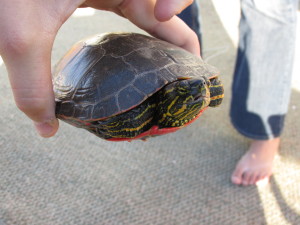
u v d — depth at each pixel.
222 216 0.35
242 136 0.46
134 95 0.21
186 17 0.42
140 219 0.34
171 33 0.28
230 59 0.62
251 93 0.40
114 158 0.41
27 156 0.39
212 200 0.37
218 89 0.25
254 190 0.38
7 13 0.17
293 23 0.35
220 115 0.50
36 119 0.21
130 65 0.22
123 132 0.22
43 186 0.36
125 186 0.37
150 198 0.36
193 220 0.34
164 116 0.23
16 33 0.17
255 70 0.39
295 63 0.62
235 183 0.39
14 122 0.43
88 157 0.40
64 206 0.34
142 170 0.40
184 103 0.22
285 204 0.37
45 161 0.39
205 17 0.77
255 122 0.40
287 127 0.48
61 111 0.23
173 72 0.23
